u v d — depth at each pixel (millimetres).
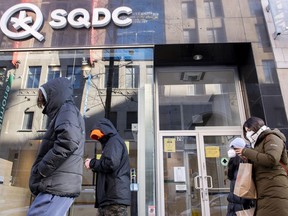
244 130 2734
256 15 5164
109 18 5188
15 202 4066
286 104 4465
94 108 4996
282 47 4867
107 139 2932
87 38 5117
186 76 5578
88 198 4121
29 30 5121
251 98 4938
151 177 4504
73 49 5086
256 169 2451
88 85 5133
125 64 5148
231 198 3426
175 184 4828
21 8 5270
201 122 5227
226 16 5180
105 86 5098
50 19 5223
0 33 5164
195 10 5254
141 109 4930
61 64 5246
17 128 5363
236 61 5477
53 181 2010
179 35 5062
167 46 5051
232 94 5398
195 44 4992
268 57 4812
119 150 2777
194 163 4957
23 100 5617
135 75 5094
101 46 5070
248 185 2389
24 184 4492
